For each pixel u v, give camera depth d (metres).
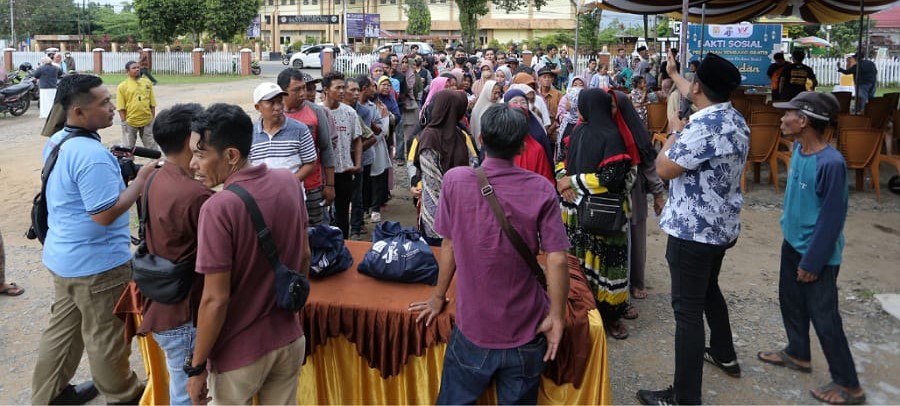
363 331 2.99
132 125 9.61
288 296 2.30
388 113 7.80
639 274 4.90
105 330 3.26
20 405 3.55
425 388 2.97
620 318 4.51
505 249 2.36
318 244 3.30
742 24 15.88
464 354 2.47
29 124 14.40
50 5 55.84
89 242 3.14
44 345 3.33
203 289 2.40
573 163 4.05
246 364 2.31
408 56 13.55
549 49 19.28
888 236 6.39
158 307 2.59
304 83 4.77
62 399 3.50
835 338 3.44
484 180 2.39
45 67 14.77
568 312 2.86
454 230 2.44
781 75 12.09
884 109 9.69
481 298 2.41
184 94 21.03
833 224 3.27
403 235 3.40
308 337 3.03
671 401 3.39
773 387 3.69
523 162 4.17
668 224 3.29
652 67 16.66
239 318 2.31
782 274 3.80
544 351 2.46
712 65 3.08
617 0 10.25
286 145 4.26
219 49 34.41
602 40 32.34
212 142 2.27
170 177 2.54
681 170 3.15
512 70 11.44
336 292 3.15
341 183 5.69
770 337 4.31
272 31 61.09
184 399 2.74
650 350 4.16
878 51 26.80
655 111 10.07
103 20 57.59
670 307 4.82
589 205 3.95
